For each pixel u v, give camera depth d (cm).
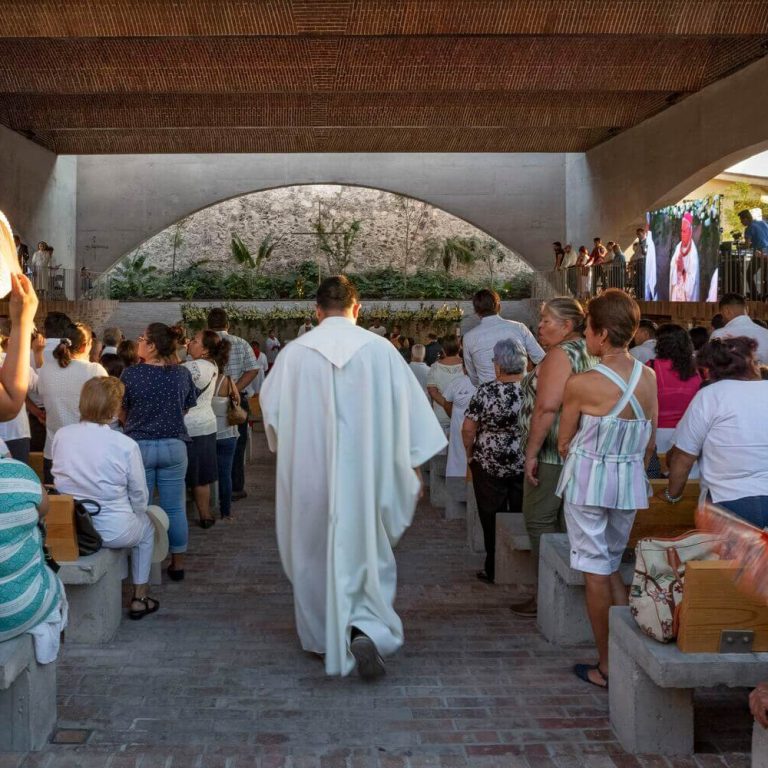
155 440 539
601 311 363
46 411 571
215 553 637
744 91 1619
